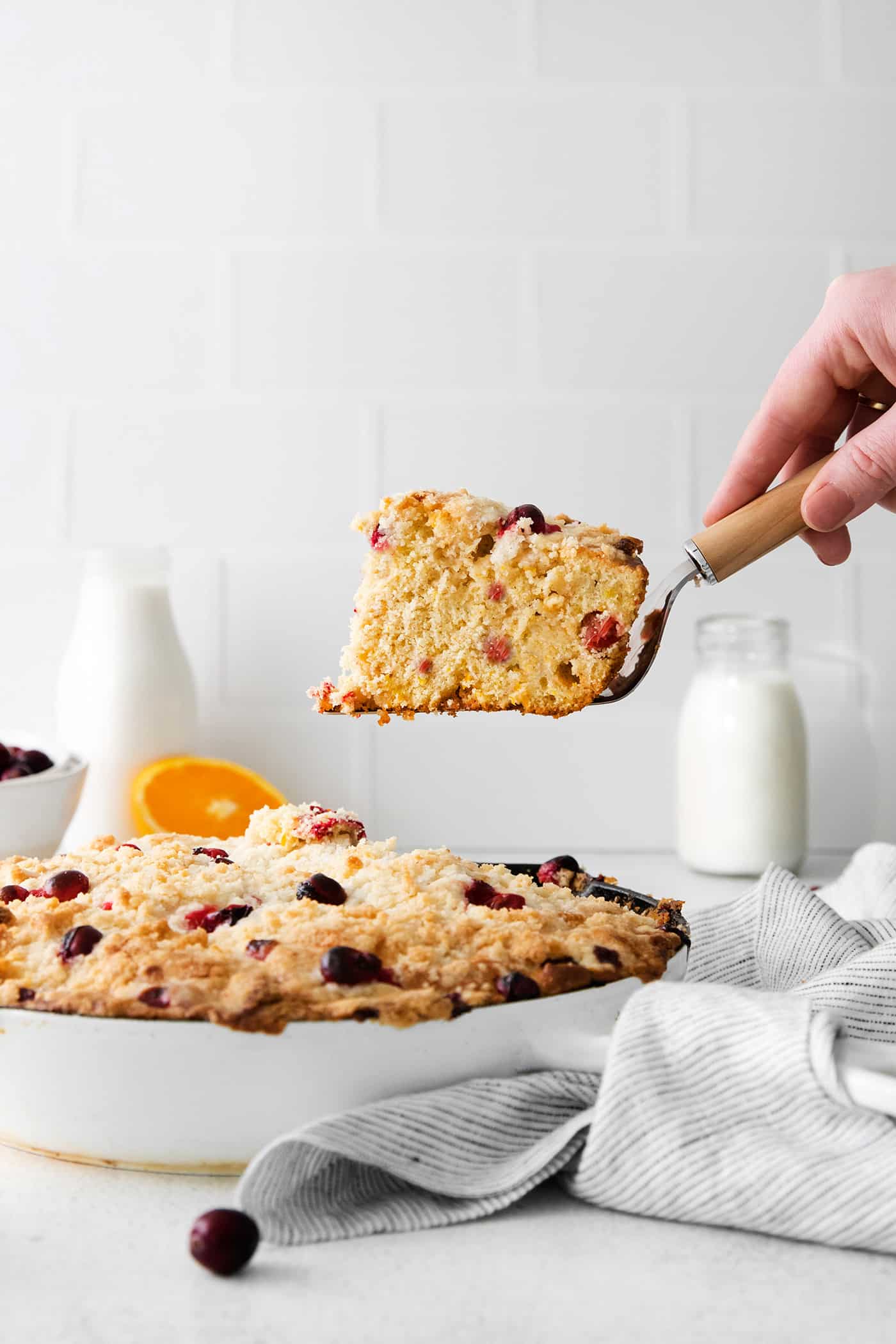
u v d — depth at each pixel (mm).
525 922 926
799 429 1354
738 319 1856
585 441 1861
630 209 1846
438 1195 830
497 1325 689
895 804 1893
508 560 1128
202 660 1877
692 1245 782
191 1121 811
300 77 1832
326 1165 800
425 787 1887
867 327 1265
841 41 1836
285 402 1856
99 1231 783
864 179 1851
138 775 1726
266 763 1884
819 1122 808
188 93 1832
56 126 1835
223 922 931
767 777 1698
